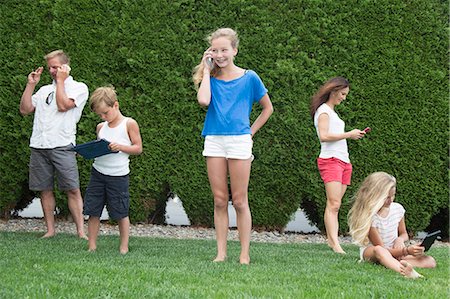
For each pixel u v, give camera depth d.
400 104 8.65
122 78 8.48
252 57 8.48
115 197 6.29
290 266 5.61
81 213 7.55
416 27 8.66
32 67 8.46
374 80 8.62
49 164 7.48
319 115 7.18
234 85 5.82
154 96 8.48
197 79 5.89
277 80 8.49
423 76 8.67
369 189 6.09
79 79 8.44
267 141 8.52
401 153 8.66
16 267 4.99
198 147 8.52
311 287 4.48
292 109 8.52
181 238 7.99
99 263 5.30
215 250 6.66
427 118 8.68
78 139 8.42
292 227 10.18
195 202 8.61
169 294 4.05
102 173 6.27
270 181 8.56
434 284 4.82
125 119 6.41
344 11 8.60
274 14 8.55
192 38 8.52
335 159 7.17
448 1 8.73
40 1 8.43
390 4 8.63
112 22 8.46
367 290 4.44
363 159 8.64
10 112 8.43
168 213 11.81
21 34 8.48
